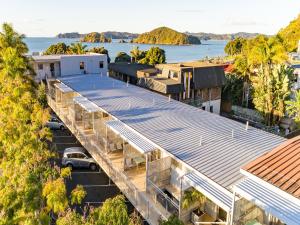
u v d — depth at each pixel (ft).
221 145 58.49
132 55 272.51
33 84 79.51
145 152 57.21
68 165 81.87
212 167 49.08
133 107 88.17
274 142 60.18
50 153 54.90
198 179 46.57
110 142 79.10
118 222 27.68
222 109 163.73
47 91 142.61
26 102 65.16
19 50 79.56
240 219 40.16
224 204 40.32
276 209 31.55
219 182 44.34
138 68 165.17
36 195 31.99
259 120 140.67
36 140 53.26
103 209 28.43
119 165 71.92
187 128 68.90
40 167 42.01
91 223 29.50
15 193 30.96
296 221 29.84
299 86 143.23
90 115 95.71
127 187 60.75
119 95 104.17
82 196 36.91
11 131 54.75
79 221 30.89
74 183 74.95
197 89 136.56
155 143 59.82
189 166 49.83
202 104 141.38
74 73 158.51
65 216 31.94
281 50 140.56
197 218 50.78
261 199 33.19
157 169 58.95
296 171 36.09
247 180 36.88
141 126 70.59
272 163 38.52
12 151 47.85
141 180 65.10
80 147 94.68
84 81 133.28
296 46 318.04
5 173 41.34
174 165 60.18
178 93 129.59
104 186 73.72
